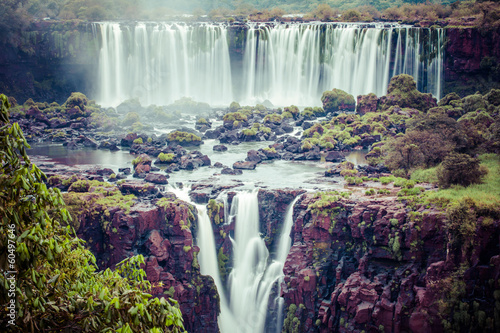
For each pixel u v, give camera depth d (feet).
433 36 333.83
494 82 324.80
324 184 174.91
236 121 278.87
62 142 256.73
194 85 372.99
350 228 141.79
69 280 57.31
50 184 169.48
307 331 140.67
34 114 281.74
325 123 270.87
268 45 366.02
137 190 159.33
